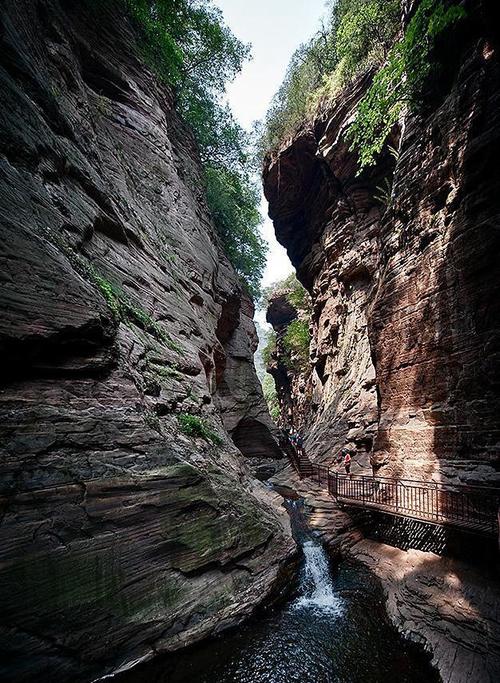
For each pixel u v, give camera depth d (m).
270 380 65.12
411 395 11.35
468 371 9.30
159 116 16.14
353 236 21.81
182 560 6.21
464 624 6.29
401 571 8.70
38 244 6.01
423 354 10.96
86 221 8.14
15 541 4.48
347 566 9.76
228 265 22.44
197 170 20.89
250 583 7.18
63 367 5.91
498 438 8.30
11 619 4.27
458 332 9.73
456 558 8.23
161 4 16.27
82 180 8.70
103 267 8.62
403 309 11.98
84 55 12.52
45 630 4.50
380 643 6.55
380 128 17.45
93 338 6.50
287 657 6.07
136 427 6.45
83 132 10.02
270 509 10.24
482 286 9.11
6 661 4.16
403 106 13.84
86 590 4.96
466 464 8.94
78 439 5.52
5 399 5.01
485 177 9.25
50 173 7.37
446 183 10.69
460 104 10.36
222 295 19.64
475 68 10.05
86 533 5.15
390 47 17.66
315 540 10.59
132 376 7.18
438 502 9.17
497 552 7.40
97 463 5.59
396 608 7.45
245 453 23.05
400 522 10.38
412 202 12.17
